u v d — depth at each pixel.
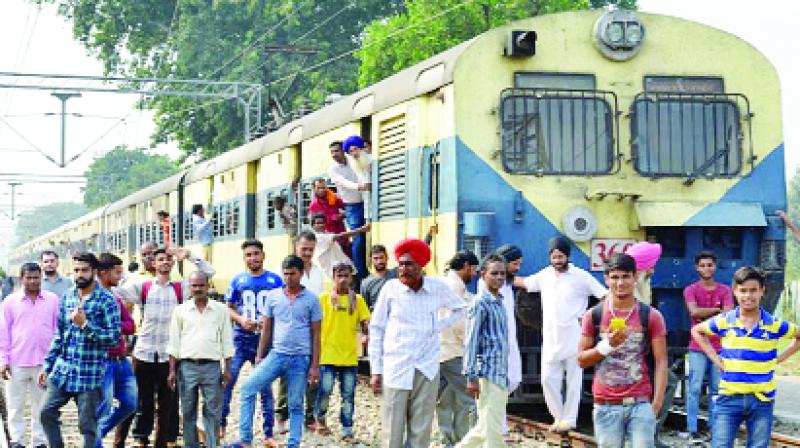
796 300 26.41
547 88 11.65
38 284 10.74
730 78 12.09
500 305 8.95
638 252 10.16
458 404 9.88
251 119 48.31
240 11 48.72
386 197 13.42
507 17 35.81
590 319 7.51
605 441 7.39
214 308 10.05
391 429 8.89
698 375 10.58
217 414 10.04
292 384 10.13
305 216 16.86
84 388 9.41
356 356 11.45
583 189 11.61
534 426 11.16
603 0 44.38
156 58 53.28
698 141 11.93
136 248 31.89
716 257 11.62
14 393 10.69
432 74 12.04
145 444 10.79
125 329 10.12
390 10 48.28
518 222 11.42
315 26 47.50
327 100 19.53
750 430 8.18
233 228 21.53
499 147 11.45
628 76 11.88
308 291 10.22
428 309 8.97
